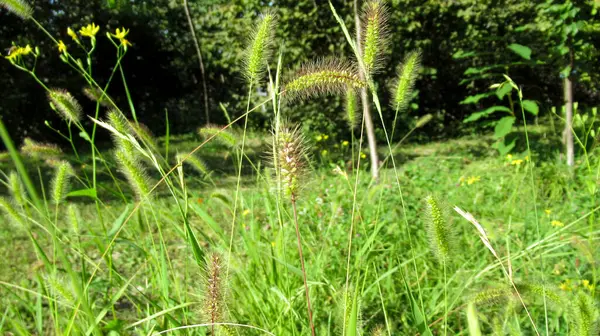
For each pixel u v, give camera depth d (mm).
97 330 1397
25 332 1898
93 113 16125
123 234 3328
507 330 1922
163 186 5918
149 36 18594
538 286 1595
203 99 19094
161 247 1959
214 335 1583
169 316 1695
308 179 1403
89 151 13523
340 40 11273
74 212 2117
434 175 7176
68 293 1717
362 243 3361
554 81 14211
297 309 2436
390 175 7254
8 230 5520
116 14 16344
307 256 3412
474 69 8156
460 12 12562
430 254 3344
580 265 3092
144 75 19531
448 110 15258
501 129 7633
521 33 11195
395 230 3838
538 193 5344
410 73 1827
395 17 12227
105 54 17609
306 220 4277
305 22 11109
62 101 2160
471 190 5785
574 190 5691
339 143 11523
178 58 19844
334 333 2365
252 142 11344
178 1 16266
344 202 4637
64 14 15445
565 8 6980
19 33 14812
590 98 15227
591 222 2082
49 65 15250
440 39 13359
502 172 6980
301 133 1409
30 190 802
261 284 2414
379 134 12445
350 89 1560
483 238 1386
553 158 7844
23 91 14641
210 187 6992
